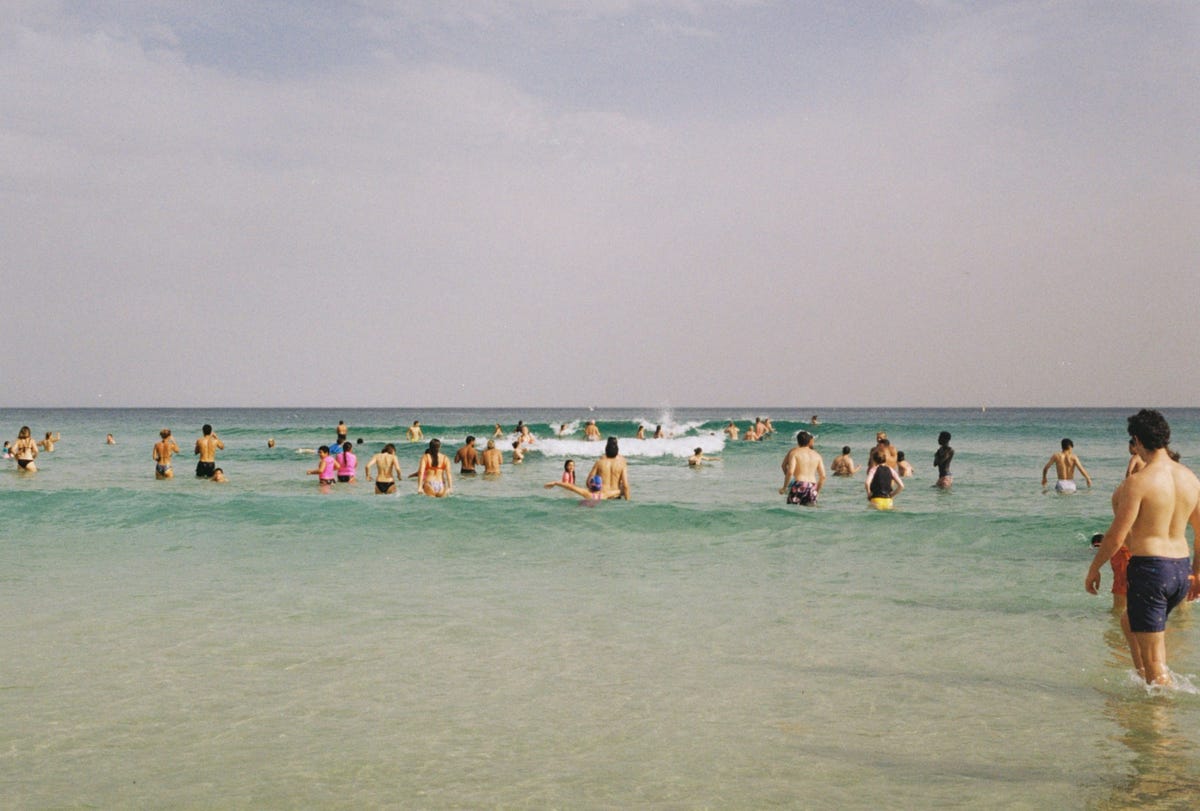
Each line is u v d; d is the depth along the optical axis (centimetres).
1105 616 734
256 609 757
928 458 3403
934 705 506
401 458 3500
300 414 18500
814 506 1438
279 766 419
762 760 426
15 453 2534
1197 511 539
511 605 778
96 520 1303
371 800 381
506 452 3497
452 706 507
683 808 373
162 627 691
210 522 1290
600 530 1234
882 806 374
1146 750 435
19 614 733
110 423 9988
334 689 538
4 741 451
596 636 667
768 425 4472
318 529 1242
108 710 498
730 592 839
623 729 469
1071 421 9819
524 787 395
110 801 380
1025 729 466
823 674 568
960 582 888
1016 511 1584
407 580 901
